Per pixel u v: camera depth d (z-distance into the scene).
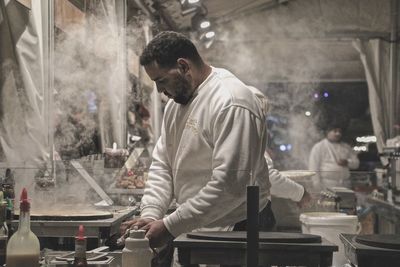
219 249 1.56
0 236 1.86
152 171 2.36
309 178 2.40
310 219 1.97
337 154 8.41
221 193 1.93
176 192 2.22
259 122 2.15
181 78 2.20
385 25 10.37
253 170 2.06
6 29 3.30
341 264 1.68
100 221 2.08
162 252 1.87
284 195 2.22
